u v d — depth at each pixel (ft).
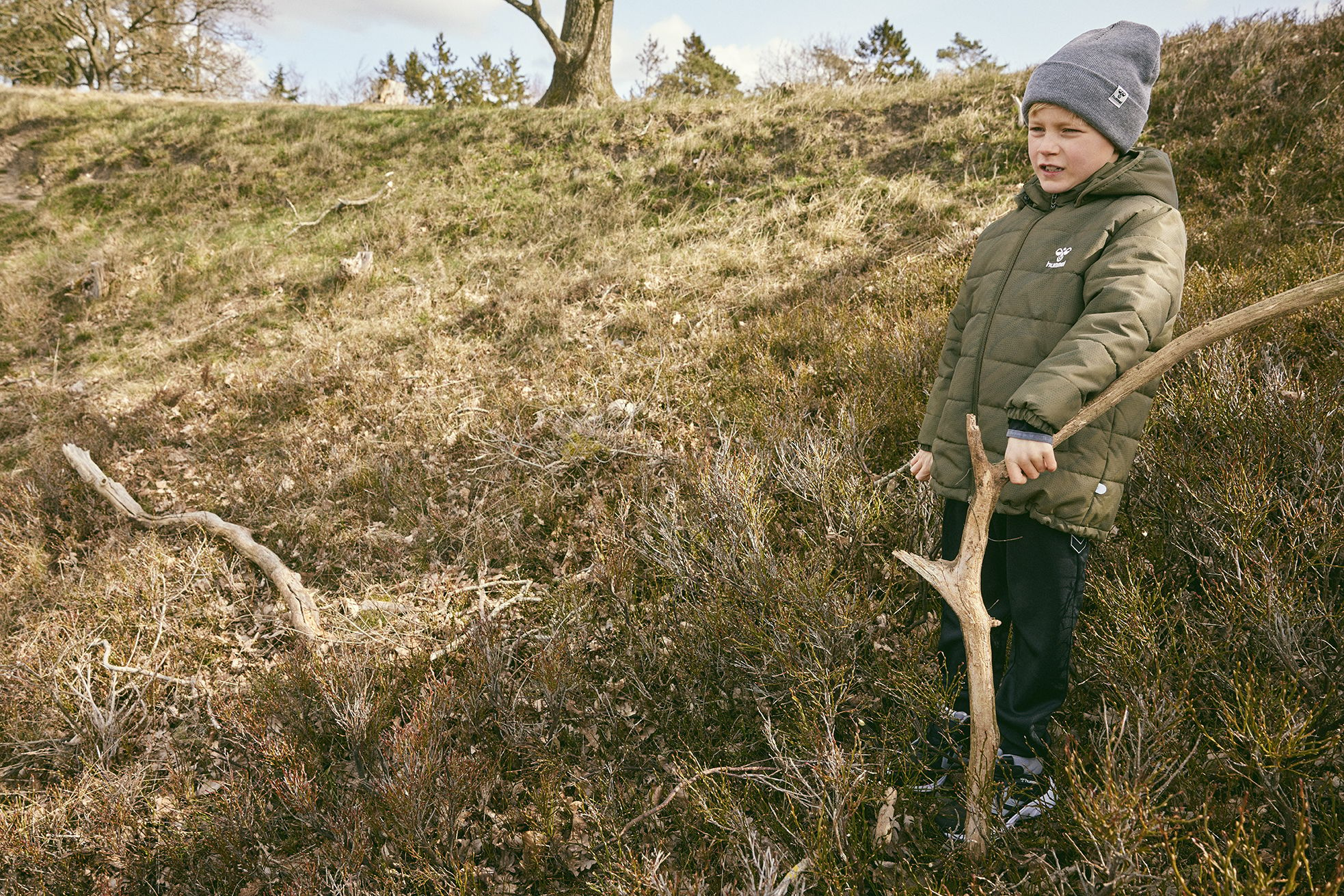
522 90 86.22
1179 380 9.23
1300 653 5.68
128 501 14.25
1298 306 3.85
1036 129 5.60
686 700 7.70
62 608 11.68
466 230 27.48
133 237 30.63
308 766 7.75
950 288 16.47
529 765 7.66
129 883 7.11
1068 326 5.30
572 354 18.02
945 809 5.94
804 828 5.99
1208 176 18.89
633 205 26.55
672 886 5.47
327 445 15.62
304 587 11.66
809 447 9.96
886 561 8.47
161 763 8.70
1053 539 5.43
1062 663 5.64
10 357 23.71
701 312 19.02
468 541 11.91
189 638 10.79
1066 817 5.11
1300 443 7.45
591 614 9.56
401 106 41.96
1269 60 22.22
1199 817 4.59
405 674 8.96
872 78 33.14
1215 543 6.81
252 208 31.78
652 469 12.24
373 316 22.68
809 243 22.03
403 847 6.67
